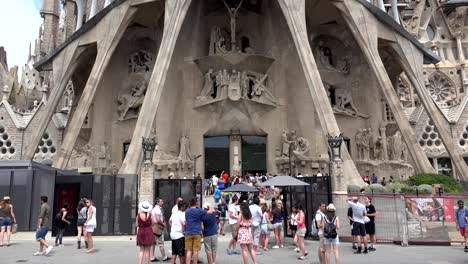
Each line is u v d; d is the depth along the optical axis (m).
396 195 14.52
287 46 32.66
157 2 29.50
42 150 39.84
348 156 25.03
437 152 40.59
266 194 23.72
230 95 30.75
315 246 13.94
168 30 27.41
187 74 32.50
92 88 28.14
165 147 30.17
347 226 15.16
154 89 26.19
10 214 14.41
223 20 34.00
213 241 9.19
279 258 11.28
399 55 31.03
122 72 33.25
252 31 34.19
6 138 40.19
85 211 13.62
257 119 31.69
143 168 19.44
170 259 11.25
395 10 35.41
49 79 46.53
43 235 11.90
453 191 22.05
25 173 19.47
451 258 11.08
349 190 20.44
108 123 32.12
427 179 23.42
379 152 31.36
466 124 39.94
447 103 46.69
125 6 29.08
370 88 32.78
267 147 31.56
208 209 9.34
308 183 15.90
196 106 31.66
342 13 29.56
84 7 36.03
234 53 31.52
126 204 17.80
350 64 33.81
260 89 31.86
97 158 30.84
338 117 31.80
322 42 33.84
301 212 11.54
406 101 44.75
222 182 25.22
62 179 17.44
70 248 13.45
